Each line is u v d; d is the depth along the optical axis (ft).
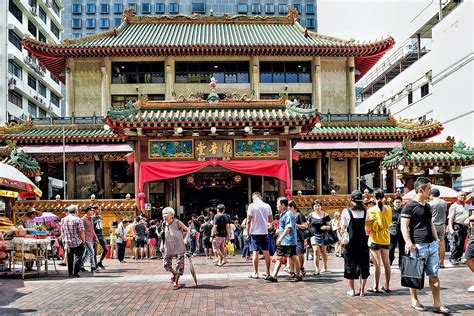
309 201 78.28
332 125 114.52
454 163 81.35
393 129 113.70
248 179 112.06
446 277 43.06
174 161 75.15
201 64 127.03
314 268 52.80
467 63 134.31
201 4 316.81
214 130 72.18
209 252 70.59
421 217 29.45
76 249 49.11
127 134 75.31
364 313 29.53
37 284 43.78
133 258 72.59
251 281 43.45
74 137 109.60
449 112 143.95
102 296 36.99
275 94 127.24
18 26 175.32
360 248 34.88
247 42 123.75
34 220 64.49
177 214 106.42
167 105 76.28
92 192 114.52
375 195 36.22
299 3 322.96
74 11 315.37
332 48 122.11
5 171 57.26
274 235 57.88
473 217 36.73
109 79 123.75
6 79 163.94
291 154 76.84
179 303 33.78
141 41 124.26
